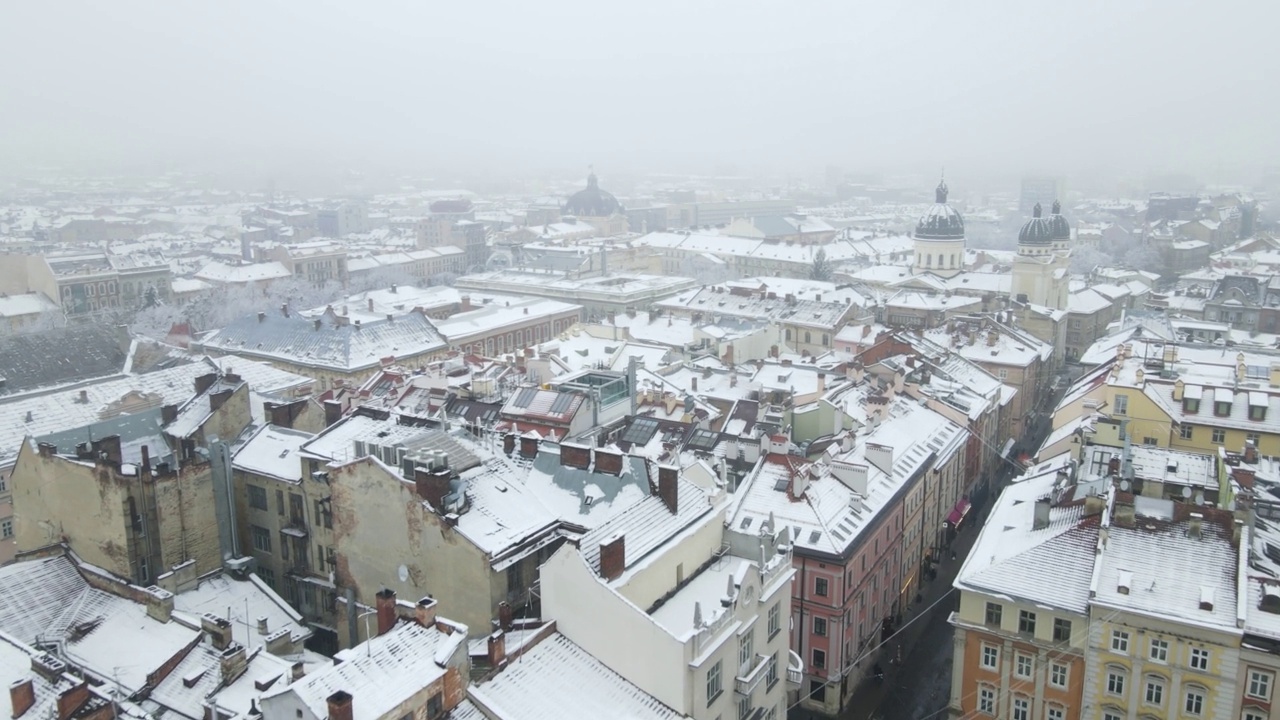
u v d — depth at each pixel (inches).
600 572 2578.7
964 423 5861.2
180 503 3489.2
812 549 3850.9
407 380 5649.6
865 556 4121.6
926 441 5285.4
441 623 2320.4
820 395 5369.1
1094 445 4320.9
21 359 6190.9
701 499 3127.5
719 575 2982.3
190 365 5974.4
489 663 2406.5
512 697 2354.8
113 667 2896.2
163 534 3437.5
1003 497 4224.9
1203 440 4987.7
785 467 4222.4
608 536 2704.2
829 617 3890.3
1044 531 3572.8
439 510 2908.5
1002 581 3378.4
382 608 2380.7
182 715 2723.9
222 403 4136.3
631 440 4534.9
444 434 3260.3
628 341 7406.5
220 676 2802.7
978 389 6835.6
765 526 3125.0
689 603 2795.3
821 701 3966.5
